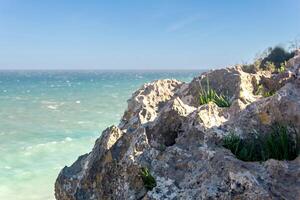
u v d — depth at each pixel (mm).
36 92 77250
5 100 57312
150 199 7652
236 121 9094
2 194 15906
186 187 7590
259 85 12328
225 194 6844
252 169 7223
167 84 13891
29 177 18312
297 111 8531
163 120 9672
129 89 85625
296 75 11773
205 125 8992
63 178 10250
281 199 6488
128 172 8664
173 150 8578
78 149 23672
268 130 8727
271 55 19969
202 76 13078
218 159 7586
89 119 35781
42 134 28281
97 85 108625
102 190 9094
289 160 7816
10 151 22844
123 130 10500
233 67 13250
